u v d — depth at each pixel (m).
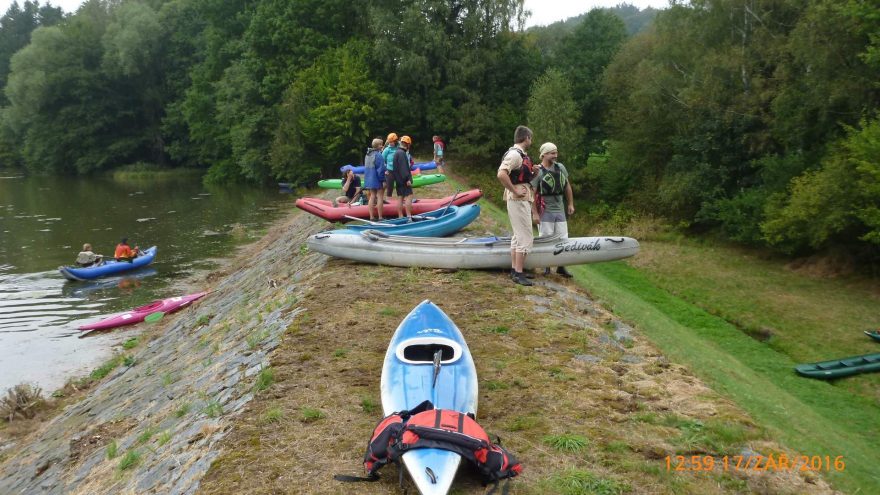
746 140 30.61
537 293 10.36
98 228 32.88
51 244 28.84
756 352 17.52
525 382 7.05
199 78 60.50
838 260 25.39
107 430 9.29
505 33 43.50
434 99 42.06
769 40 29.75
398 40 42.44
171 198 45.88
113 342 16.00
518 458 5.51
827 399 13.95
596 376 7.34
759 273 26.14
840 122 23.67
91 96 70.56
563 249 11.27
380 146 15.25
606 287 14.44
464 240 11.83
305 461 5.50
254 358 8.46
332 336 8.54
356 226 13.46
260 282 16.34
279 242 24.22
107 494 6.61
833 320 19.94
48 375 14.02
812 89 25.23
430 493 4.45
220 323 13.26
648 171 36.97
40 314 18.30
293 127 44.00
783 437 6.89
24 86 70.19
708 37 32.34
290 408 6.50
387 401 5.73
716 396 7.01
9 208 41.81
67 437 10.02
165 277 22.31
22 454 10.33
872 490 6.75
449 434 4.84
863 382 14.63
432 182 24.84
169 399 9.20
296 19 47.41
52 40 70.94
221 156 60.97
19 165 80.25
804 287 23.81
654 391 7.01
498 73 43.59
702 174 31.92
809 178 24.02
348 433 5.96
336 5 47.09
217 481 5.31
